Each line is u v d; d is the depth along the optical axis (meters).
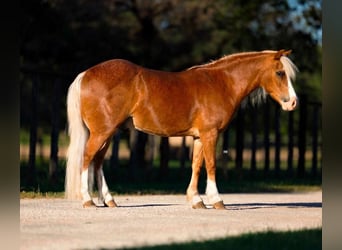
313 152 30.28
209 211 13.90
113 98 13.53
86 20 28.86
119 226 11.38
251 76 14.52
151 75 13.88
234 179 26.80
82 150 13.68
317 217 13.42
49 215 12.75
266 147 28.14
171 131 14.03
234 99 14.40
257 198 18.78
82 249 9.08
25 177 20.64
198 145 14.43
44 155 39.38
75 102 13.66
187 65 31.97
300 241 9.98
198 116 14.05
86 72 13.75
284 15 33.34
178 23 31.11
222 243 9.50
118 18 30.36
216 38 31.94
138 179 23.94
